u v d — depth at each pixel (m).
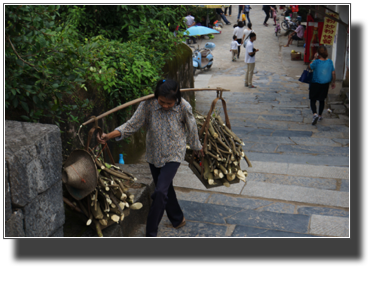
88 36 5.96
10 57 2.99
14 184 2.18
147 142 3.13
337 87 10.59
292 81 12.12
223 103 3.46
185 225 3.63
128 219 3.34
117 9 5.92
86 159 2.84
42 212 2.46
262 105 9.45
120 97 4.86
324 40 10.80
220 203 4.18
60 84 3.23
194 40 18.27
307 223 3.68
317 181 4.77
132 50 5.25
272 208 4.05
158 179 3.04
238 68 14.33
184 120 3.05
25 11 2.91
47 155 2.47
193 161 3.49
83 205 2.98
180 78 7.48
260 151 6.14
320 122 7.87
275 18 22.05
